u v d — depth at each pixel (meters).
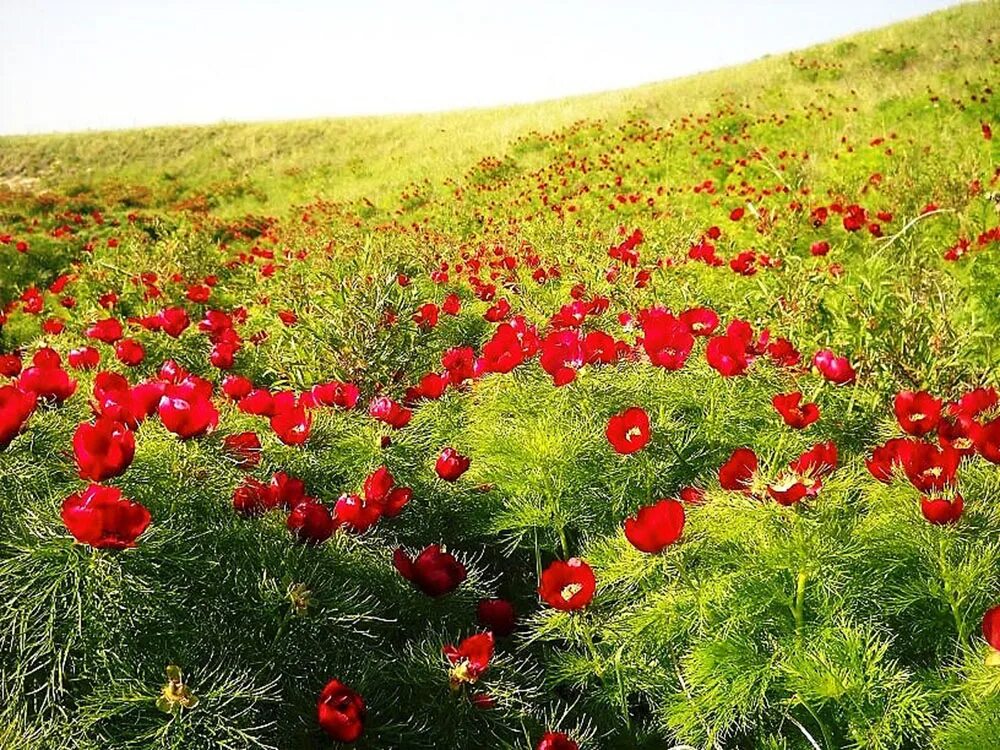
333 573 2.75
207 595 2.40
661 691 2.71
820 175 11.22
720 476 2.59
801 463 2.58
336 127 33.41
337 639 2.46
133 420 2.87
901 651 2.54
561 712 2.80
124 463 2.26
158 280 8.71
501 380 4.13
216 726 2.01
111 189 26.12
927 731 2.23
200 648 2.25
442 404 4.42
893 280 5.31
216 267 11.03
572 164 15.83
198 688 2.10
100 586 2.11
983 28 20.30
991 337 4.85
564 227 9.66
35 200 21.80
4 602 2.14
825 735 2.29
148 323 5.35
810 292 5.22
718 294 6.34
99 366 5.28
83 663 2.11
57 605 2.15
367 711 2.29
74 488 2.51
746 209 9.43
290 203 22.81
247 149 31.66
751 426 3.65
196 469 2.75
